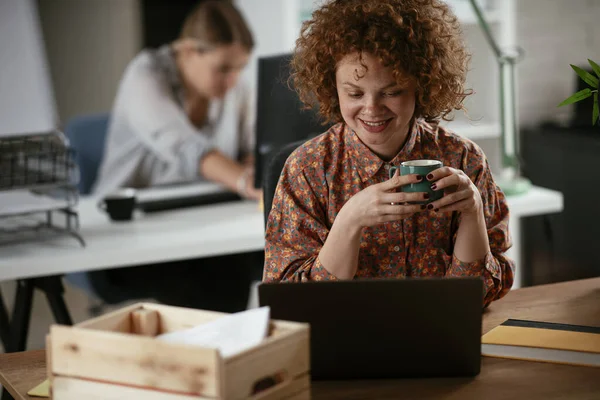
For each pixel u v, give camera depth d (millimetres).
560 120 3801
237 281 3160
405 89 1423
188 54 3770
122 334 1005
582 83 3773
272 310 1177
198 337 1058
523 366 1240
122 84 3729
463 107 1626
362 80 1404
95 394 1026
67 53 3777
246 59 3824
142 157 3684
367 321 1186
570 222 3531
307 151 1575
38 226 2490
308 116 2426
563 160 3521
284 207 1557
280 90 2445
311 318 1183
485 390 1162
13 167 2426
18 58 3705
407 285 1175
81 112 3842
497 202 1616
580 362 1239
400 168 1366
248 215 2773
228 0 3766
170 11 3754
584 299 1549
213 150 3783
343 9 1421
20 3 3676
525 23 3754
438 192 1342
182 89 3775
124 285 2990
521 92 3791
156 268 3025
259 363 987
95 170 3523
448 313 1185
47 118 3777
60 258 2299
